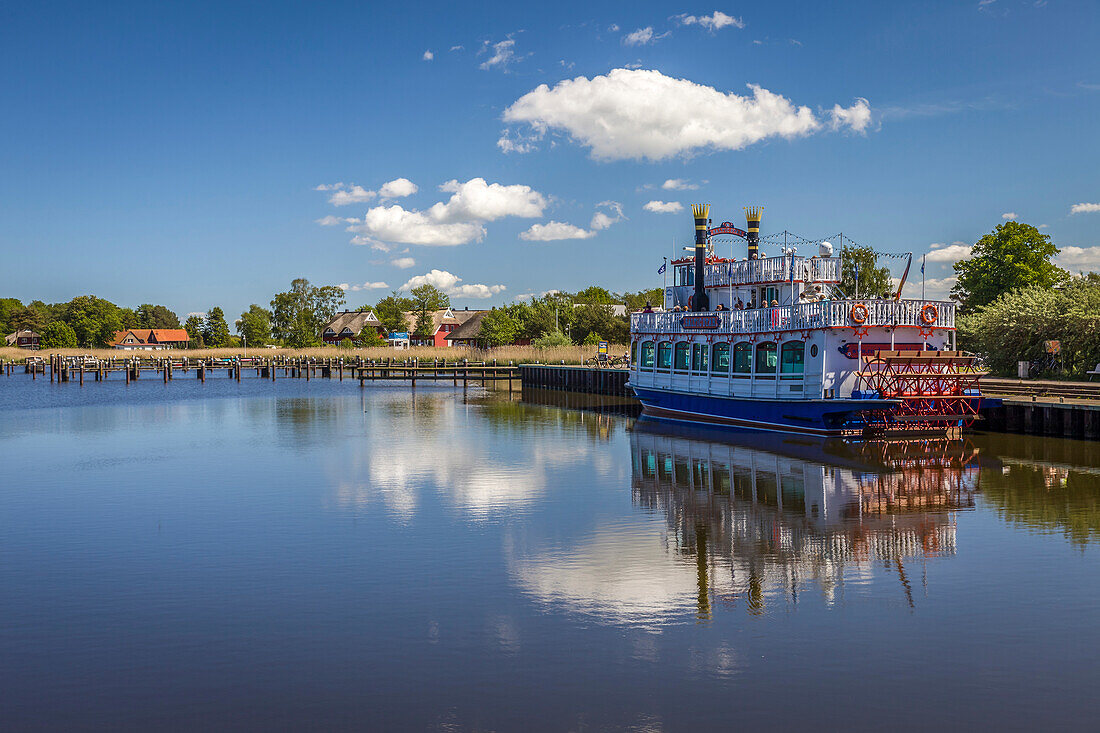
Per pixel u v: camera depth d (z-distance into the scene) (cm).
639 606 1428
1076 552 1750
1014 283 7456
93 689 1120
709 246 4497
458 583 1563
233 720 1033
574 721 1020
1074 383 4241
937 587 1523
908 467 2822
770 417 3716
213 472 2847
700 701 1070
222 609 1427
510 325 11369
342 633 1310
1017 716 1030
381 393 7150
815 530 1955
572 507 2236
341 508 2242
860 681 1128
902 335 3441
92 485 2608
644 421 4503
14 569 1673
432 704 1068
